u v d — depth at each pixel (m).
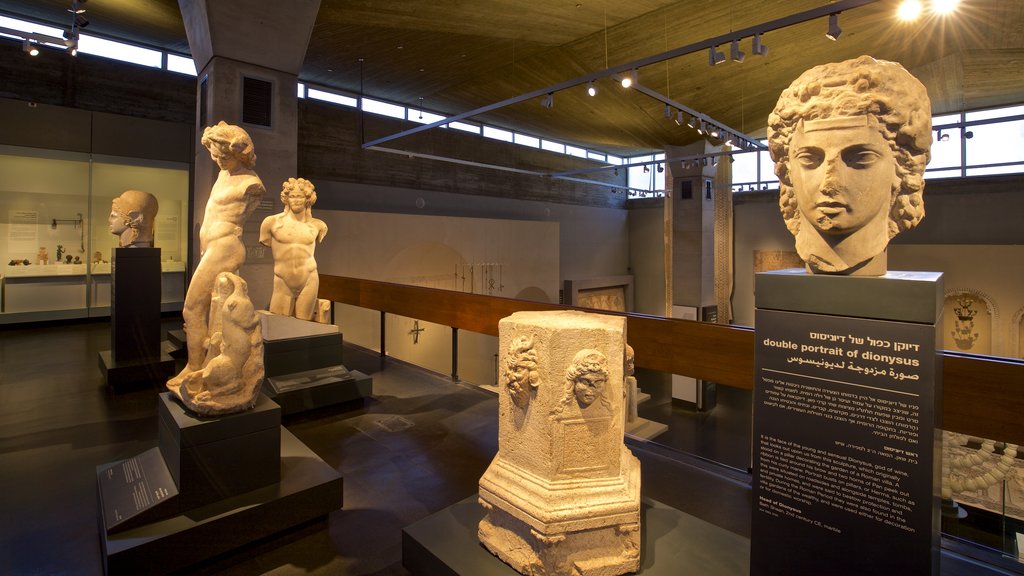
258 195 3.31
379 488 2.96
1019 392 1.94
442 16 6.89
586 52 8.13
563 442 1.93
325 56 8.76
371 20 7.06
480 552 2.06
